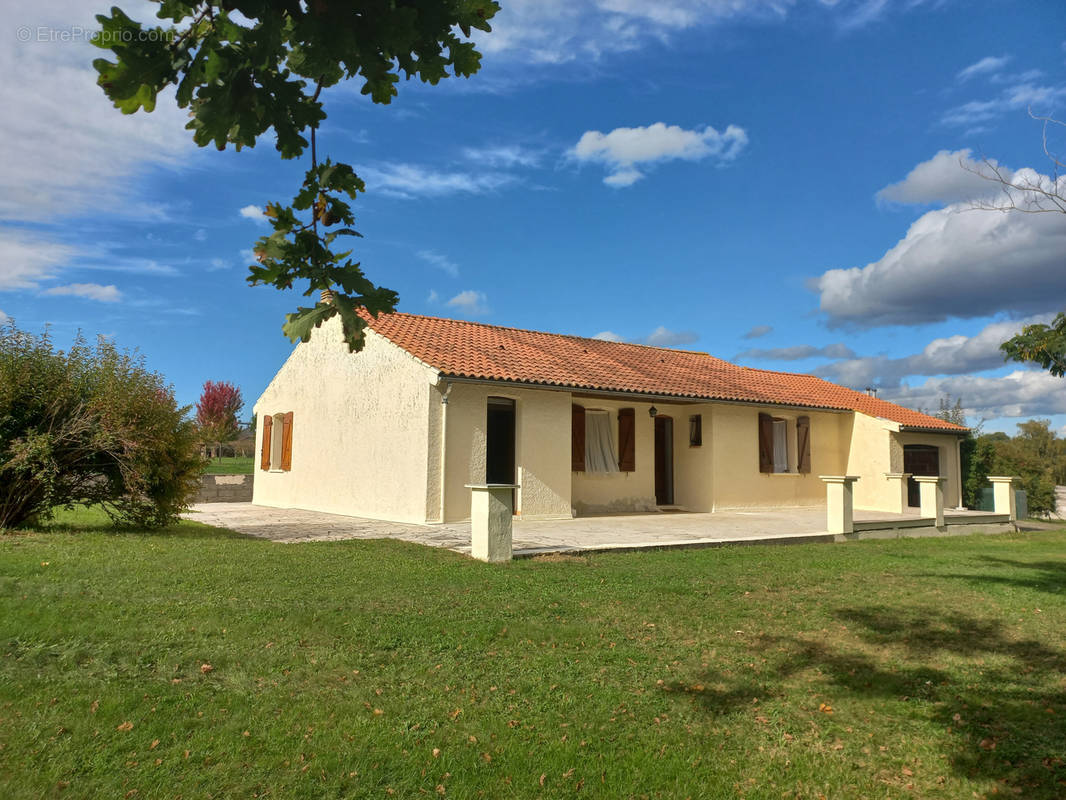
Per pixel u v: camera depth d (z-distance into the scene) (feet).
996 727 14.21
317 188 7.19
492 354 52.44
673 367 65.87
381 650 17.87
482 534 30.73
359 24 6.52
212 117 6.61
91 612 19.33
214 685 15.34
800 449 65.51
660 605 23.20
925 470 69.92
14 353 35.27
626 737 13.52
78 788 11.21
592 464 55.62
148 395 37.73
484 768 12.24
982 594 26.30
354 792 11.40
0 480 34.24
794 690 16.14
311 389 60.13
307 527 43.21
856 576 29.58
